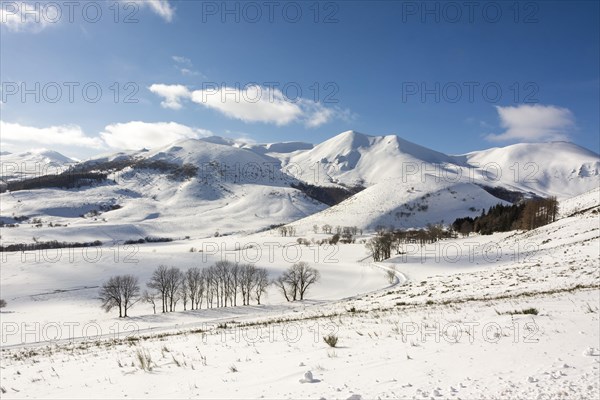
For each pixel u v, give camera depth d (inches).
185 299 3334.2
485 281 1640.0
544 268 1665.8
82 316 3088.1
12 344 1939.0
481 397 270.4
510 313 649.0
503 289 1305.4
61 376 467.8
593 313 584.1
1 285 4141.2
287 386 325.1
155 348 622.5
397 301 1521.9
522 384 293.0
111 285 3112.7
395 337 511.2
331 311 1475.1
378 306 1380.4
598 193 4089.6
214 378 373.7
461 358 375.9
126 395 345.4
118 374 434.3
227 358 463.5
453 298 1248.8
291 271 3410.4
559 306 693.3
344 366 375.9
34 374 511.8
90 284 4188.0
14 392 405.7
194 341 665.6
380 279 3558.1
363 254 5201.8
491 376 317.1
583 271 1373.0
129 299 3479.3
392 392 291.3
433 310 842.8
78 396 358.6
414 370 345.4
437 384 304.3
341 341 517.0
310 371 338.0
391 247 4746.6
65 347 1189.7
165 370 429.1
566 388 278.8
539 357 365.4
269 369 388.5
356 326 669.3
